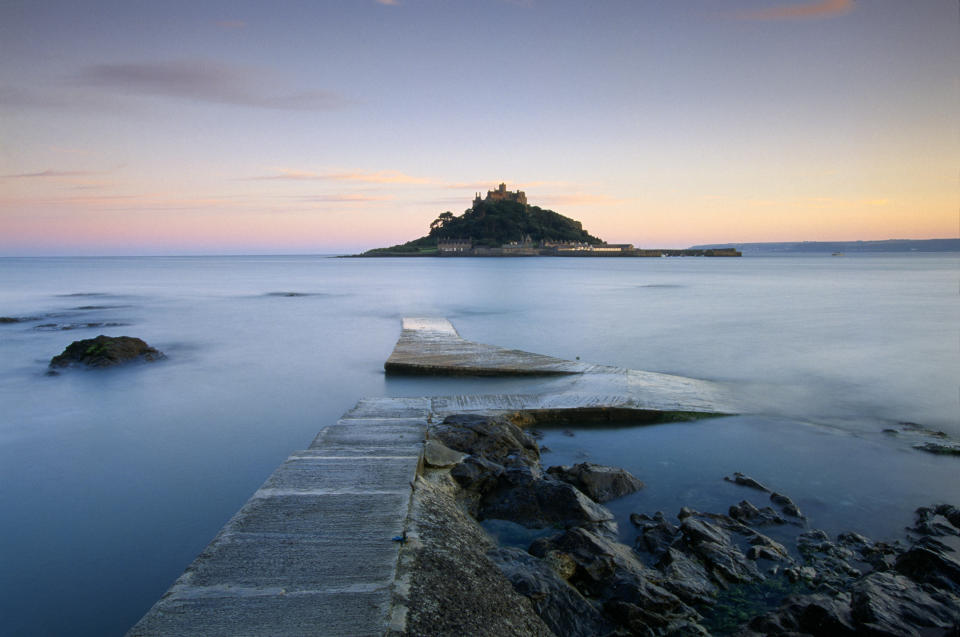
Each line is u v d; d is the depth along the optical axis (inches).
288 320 1314.0
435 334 964.0
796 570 236.8
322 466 269.6
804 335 1025.5
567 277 3656.5
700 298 1876.2
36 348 924.0
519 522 275.7
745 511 293.9
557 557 224.1
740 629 198.7
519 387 601.9
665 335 1034.1
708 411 490.6
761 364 760.3
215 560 179.6
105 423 513.7
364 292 2277.3
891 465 379.2
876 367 742.5
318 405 571.2
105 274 4318.4
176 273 4601.4
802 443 425.4
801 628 195.6
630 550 253.0
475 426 365.4
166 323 1258.0
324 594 162.9
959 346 892.0
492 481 304.0
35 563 286.0
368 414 414.3
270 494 233.8
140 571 280.2
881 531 283.9
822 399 566.6
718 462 383.2
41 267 6437.0
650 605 204.2
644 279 3304.6
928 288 2349.9
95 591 264.5
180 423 514.6
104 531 318.3
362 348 916.0
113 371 732.7
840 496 328.2
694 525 262.8
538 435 436.5
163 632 143.6
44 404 576.1
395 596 163.3
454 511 250.8
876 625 185.6
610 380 601.0
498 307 1599.4
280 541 193.5
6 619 244.2
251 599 159.0
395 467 268.5
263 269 5895.7
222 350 897.5
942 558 229.1
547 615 193.3
